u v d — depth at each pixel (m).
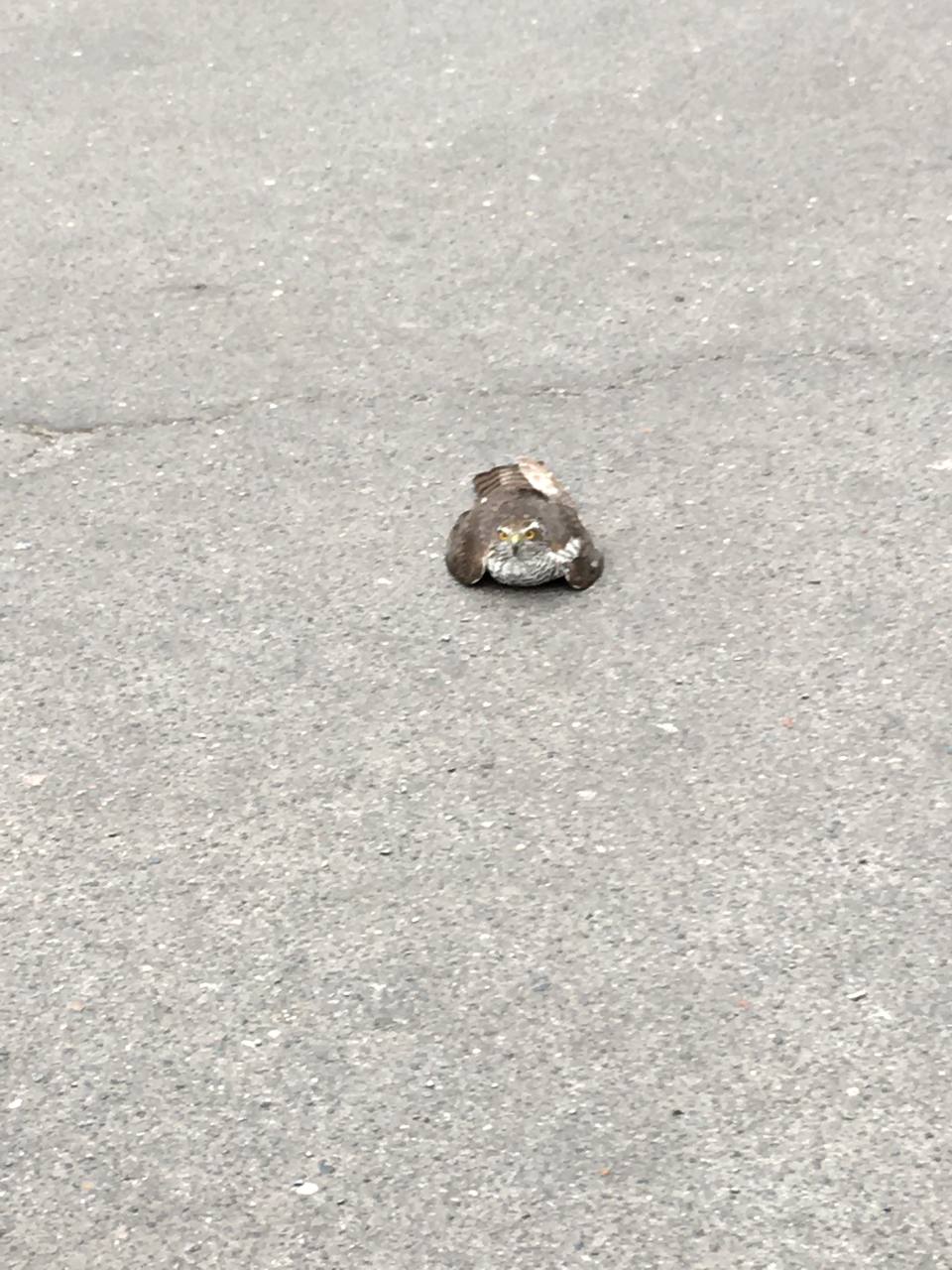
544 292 2.63
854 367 2.41
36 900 1.64
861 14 3.51
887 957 1.55
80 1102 1.46
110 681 1.91
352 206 2.88
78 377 2.45
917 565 2.04
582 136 3.08
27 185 2.98
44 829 1.72
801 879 1.63
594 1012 1.52
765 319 2.54
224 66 3.37
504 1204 1.37
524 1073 1.47
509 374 2.44
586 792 1.74
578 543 2.01
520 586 2.03
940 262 2.65
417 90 3.25
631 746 1.80
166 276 2.70
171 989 1.55
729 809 1.72
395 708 1.86
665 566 2.06
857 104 3.15
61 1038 1.51
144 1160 1.41
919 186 2.88
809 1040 1.48
